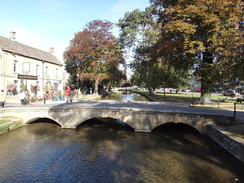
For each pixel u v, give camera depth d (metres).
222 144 8.95
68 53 34.09
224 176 6.50
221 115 11.02
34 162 7.81
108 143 10.24
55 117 13.67
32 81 26.77
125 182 6.23
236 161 7.57
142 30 33.12
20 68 24.70
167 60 17.34
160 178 6.45
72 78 44.25
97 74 31.45
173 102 19.08
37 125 14.23
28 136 11.43
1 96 19.53
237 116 11.64
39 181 6.35
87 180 6.39
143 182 6.21
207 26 13.64
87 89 43.94
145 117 12.48
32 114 13.70
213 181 6.20
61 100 22.19
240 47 7.68
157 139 10.97
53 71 32.94
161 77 26.28
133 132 12.55
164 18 17.11
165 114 12.11
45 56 32.03
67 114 13.54
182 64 17.92
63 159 8.11
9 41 25.38
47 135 11.74
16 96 20.16
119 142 10.42
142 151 9.00
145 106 15.15
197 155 8.41
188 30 13.09
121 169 7.16
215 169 7.03
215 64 12.24
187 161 7.78
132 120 12.67
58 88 34.75
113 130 13.11
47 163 7.72
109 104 16.47
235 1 9.87
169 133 12.29
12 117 13.61
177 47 15.52
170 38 15.98
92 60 32.72
